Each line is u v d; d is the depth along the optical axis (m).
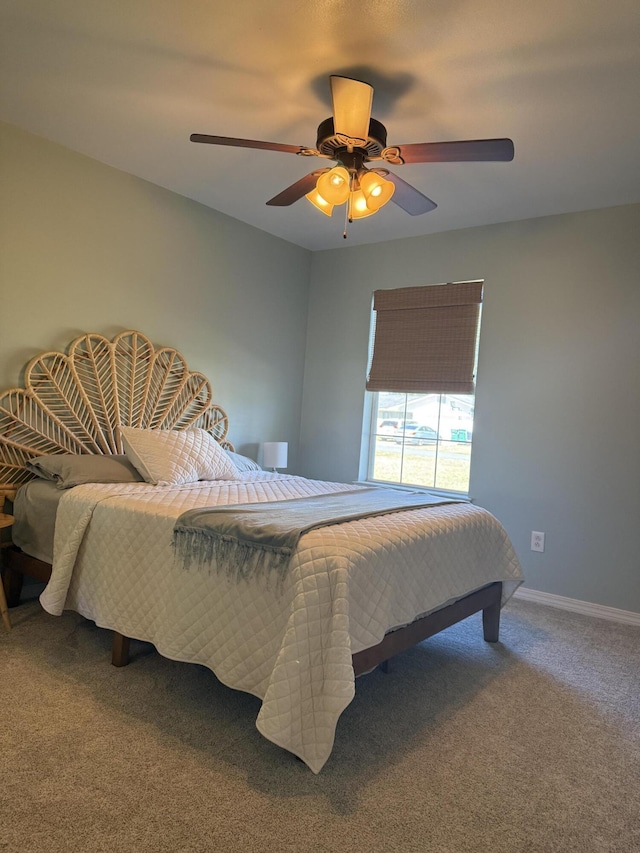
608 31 1.97
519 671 2.63
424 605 2.30
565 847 1.51
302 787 1.69
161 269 3.69
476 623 3.28
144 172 3.45
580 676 2.60
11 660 2.42
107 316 3.41
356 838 1.50
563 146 2.80
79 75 2.43
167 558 2.25
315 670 1.77
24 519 2.89
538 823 1.60
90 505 2.57
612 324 3.53
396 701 2.28
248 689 1.93
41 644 2.58
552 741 2.04
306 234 4.45
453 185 3.32
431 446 4.31
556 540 3.69
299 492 3.06
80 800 1.58
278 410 4.68
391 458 4.53
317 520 2.19
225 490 2.96
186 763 1.77
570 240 3.69
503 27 1.97
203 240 3.95
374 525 2.28
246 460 3.97
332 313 4.77
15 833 1.45
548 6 1.86
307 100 2.53
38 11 2.02
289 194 2.60
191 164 3.30
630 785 1.80
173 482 3.03
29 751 1.79
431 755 1.91
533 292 3.81
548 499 3.72
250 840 1.47
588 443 3.59
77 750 1.81
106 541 2.48
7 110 2.77
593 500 3.57
